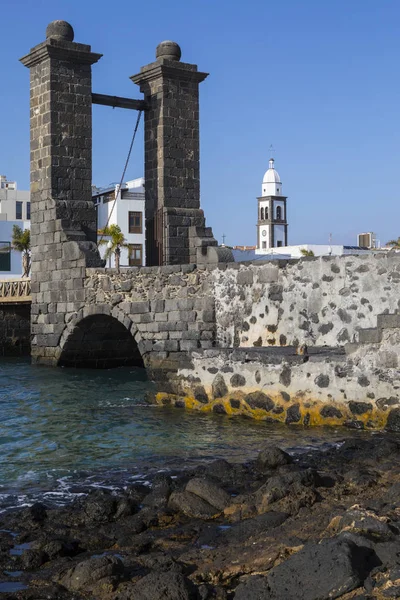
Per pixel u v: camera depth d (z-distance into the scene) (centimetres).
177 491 1048
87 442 1562
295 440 1473
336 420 1574
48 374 2870
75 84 2998
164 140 3130
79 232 2948
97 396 2275
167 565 789
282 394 1650
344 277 1948
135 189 7669
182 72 3153
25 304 3791
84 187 3022
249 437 1520
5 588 773
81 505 1059
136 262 7581
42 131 2989
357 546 714
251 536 873
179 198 3167
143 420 1758
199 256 2705
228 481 1164
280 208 16112
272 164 16338
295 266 2058
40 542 891
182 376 1873
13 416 1939
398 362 1504
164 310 2489
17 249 7388
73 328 2900
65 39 2975
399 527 789
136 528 946
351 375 1556
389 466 1156
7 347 3850
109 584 750
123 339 3094
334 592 656
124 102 3133
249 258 7812
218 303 2316
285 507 955
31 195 3066
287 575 686
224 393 1764
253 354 1706
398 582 653
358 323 1922
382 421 1520
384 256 1877
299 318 2047
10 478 1264
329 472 1158
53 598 741
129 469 1304
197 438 1534
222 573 754
